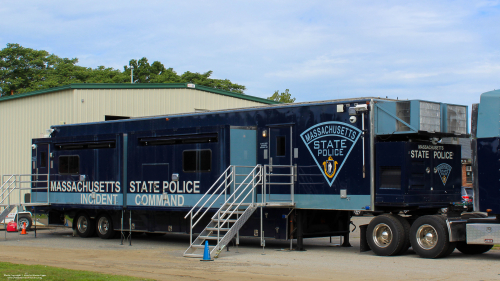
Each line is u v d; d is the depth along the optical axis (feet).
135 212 59.21
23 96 94.12
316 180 47.62
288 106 49.88
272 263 40.75
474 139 42.16
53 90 89.51
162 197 55.57
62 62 213.25
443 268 37.58
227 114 53.83
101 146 61.62
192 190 53.26
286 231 49.19
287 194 49.34
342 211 52.54
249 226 51.29
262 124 51.55
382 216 44.68
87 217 63.98
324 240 60.29
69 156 64.54
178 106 95.91
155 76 212.64
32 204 65.00
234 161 50.83
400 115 43.83
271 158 50.70
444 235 41.60
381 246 44.55
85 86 87.66
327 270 37.06
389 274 35.14
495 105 41.22
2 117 97.55
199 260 42.83
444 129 45.52
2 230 75.56
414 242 43.27
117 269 37.81
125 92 91.40
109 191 60.18
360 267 38.34
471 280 32.73
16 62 207.21
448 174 46.73
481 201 41.39
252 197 48.19
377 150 44.50
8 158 96.07
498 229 40.37
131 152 58.54
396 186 43.47
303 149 48.67
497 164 40.73
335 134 46.70
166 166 55.42
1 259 43.65
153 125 58.80
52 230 76.48
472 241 41.50
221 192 48.39
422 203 44.06
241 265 39.78
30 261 42.37
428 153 45.03
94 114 88.33
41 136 75.31
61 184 65.05
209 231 48.37
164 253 48.06
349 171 45.65
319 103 47.91
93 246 54.60
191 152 53.47
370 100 44.96
